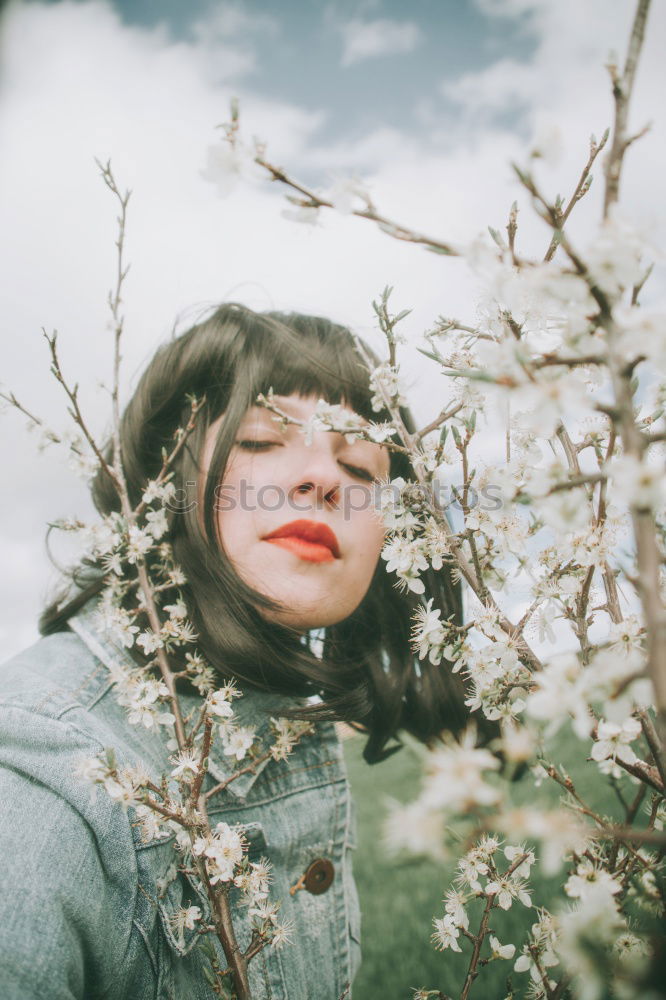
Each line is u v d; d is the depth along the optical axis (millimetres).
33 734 952
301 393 1262
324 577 1153
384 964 2293
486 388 544
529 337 640
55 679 1143
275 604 1124
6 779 912
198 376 1332
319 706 1185
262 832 1225
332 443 1218
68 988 824
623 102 536
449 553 942
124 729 1131
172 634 1046
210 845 864
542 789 2111
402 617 1562
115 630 1080
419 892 2627
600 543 834
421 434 929
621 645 762
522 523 877
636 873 800
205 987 1087
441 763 439
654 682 454
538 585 881
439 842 421
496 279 560
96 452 1062
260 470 1183
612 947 681
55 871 854
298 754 1418
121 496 1093
